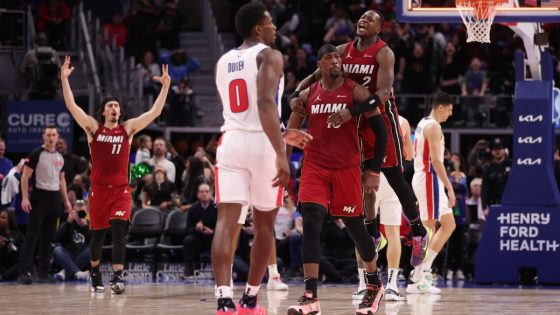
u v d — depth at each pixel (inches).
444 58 884.0
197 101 868.6
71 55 877.2
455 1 486.0
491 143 691.4
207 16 992.2
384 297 428.8
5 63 807.1
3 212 618.2
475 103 810.2
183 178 681.0
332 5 970.7
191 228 620.1
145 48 931.3
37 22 888.3
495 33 920.9
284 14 982.4
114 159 474.6
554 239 548.4
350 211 322.3
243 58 280.5
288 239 626.5
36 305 392.8
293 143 302.5
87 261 613.3
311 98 327.9
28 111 749.9
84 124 476.1
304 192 319.0
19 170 612.1
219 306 271.9
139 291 494.9
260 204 284.2
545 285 550.9
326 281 607.5
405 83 871.1
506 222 556.4
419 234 384.8
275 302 411.5
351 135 321.4
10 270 606.2
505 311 360.8
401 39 881.5
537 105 552.4
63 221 640.4
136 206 663.8
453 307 382.6
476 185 658.2
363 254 329.7
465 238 623.8
